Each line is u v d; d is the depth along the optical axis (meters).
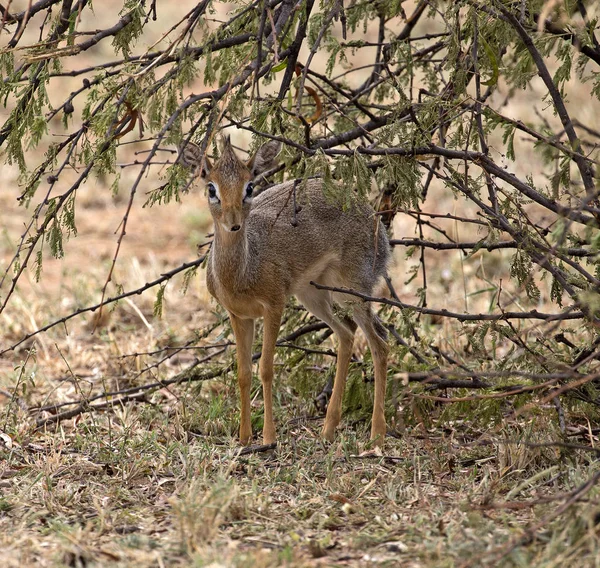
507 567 6.10
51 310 14.90
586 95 21.23
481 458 8.91
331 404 10.13
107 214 20.69
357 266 10.58
